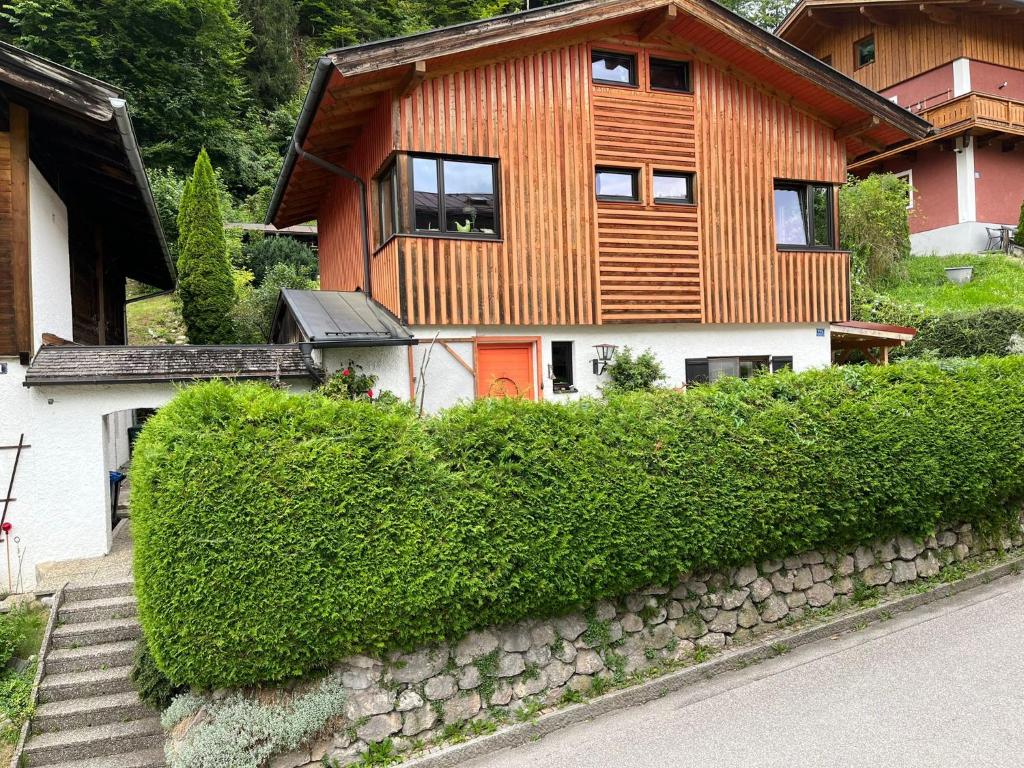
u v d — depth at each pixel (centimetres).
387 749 510
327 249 1523
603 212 1111
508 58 1046
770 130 1238
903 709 502
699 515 603
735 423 645
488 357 1075
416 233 995
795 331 1292
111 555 844
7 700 616
